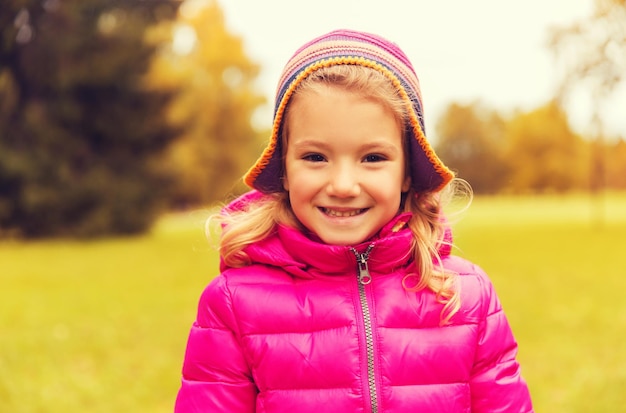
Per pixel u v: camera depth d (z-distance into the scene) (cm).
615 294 927
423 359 190
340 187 184
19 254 1513
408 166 205
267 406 191
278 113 195
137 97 2036
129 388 508
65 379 527
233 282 201
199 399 197
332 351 190
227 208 221
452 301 194
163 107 2078
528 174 4484
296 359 190
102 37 1964
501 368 199
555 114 1755
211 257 1393
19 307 838
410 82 196
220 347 197
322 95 184
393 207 192
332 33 195
